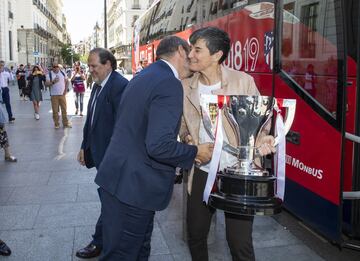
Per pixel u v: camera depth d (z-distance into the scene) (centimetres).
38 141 1034
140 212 267
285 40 477
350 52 381
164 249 429
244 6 586
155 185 263
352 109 386
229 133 280
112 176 266
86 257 406
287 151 460
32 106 1942
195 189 298
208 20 741
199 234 306
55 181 673
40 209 542
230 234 279
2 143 789
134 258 278
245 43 585
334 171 372
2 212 531
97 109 378
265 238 461
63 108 1259
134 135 261
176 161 251
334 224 373
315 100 407
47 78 1240
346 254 427
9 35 4628
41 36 7438
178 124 257
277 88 492
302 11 445
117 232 272
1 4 4091
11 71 3762
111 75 379
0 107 777
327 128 383
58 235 461
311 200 412
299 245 444
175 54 273
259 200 247
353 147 386
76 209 543
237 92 288
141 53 1659
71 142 1023
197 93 294
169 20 1097
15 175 710
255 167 261
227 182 254
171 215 523
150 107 251
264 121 260
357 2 374
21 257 410
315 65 414
